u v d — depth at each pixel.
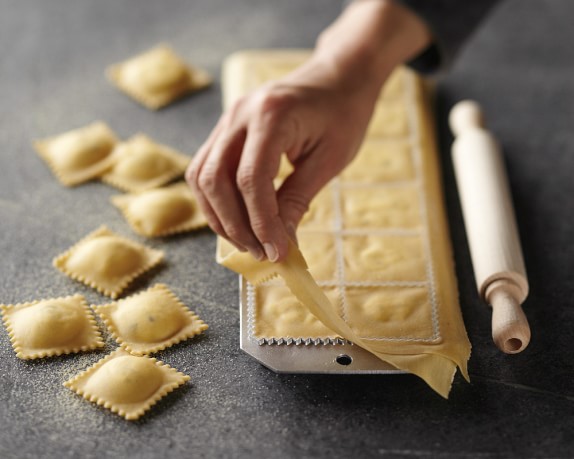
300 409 0.56
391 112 0.74
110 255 0.63
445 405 0.57
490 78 0.80
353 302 0.60
